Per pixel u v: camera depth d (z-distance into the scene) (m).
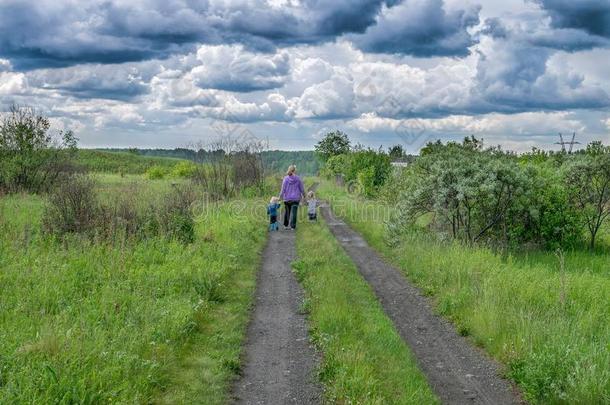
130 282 10.19
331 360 7.19
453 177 15.44
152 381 6.37
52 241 12.46
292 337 8.50
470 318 9.30
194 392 6.41
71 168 27.59
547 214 15.98
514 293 10.05
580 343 7.44
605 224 17.14
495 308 9.03
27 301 8.54
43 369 5.94
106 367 6.27
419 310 10.40
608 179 15.86
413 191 16.62
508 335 8.29
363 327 8.81
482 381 7.23
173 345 7.54
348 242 17.89
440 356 8.11
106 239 13.12
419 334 9.08
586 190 16.20
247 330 8.80
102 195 20.92
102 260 11.41
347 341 7.96
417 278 12.49
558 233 16.17
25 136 26.56
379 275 13.17
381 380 6.78
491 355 8.13
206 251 13.52
